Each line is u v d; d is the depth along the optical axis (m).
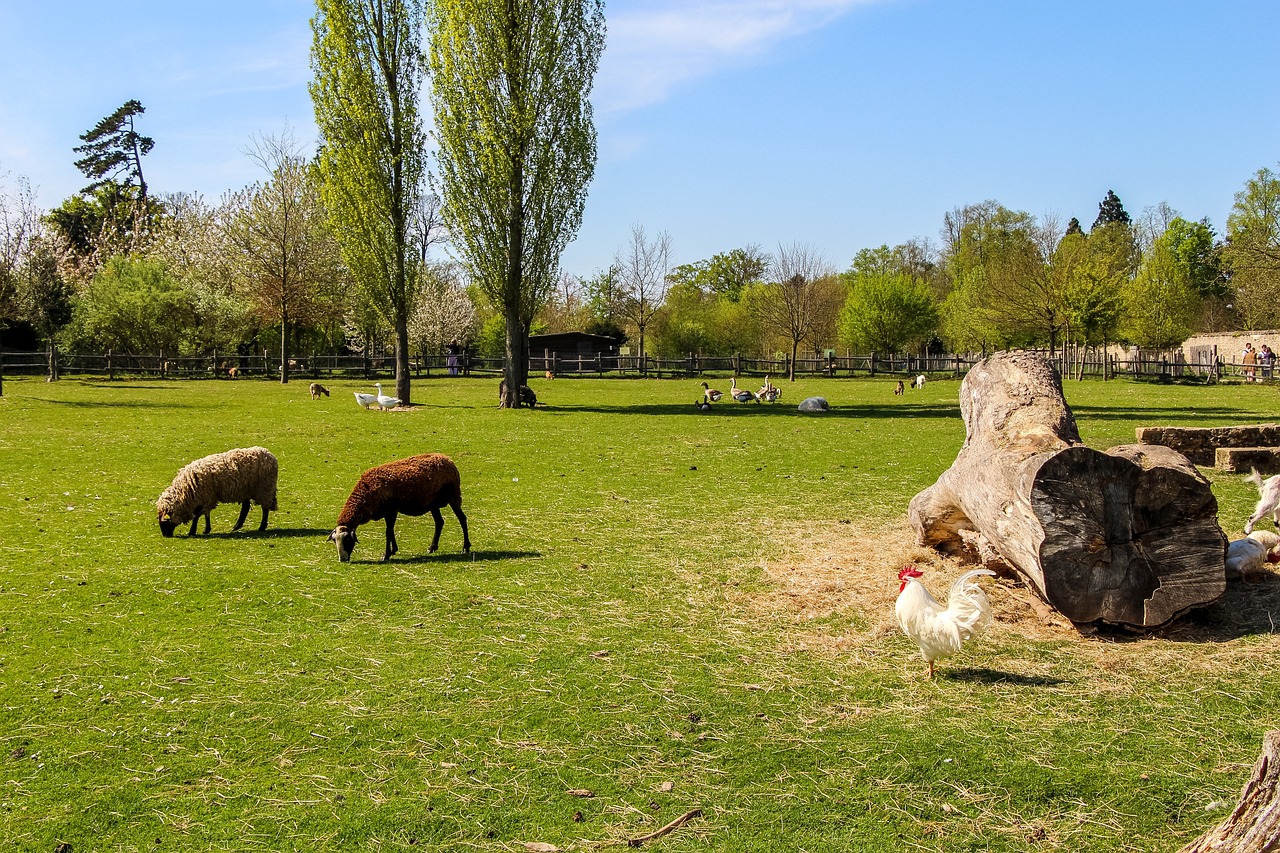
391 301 31.14
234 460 11.30
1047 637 7.50
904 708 6.20
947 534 9.88
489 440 21.33
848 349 72.31
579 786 5.22
